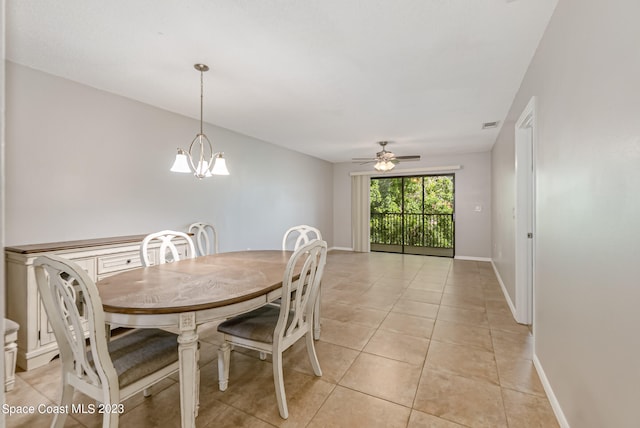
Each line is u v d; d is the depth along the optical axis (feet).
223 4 5.42
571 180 4.86
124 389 4.49
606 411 3.81
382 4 5.43
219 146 13.61
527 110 7.79
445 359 7.33
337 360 7.32
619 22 3.50
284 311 5.51
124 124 9.94
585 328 4.38
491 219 19.39
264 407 5.68
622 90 3.44
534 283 7.04
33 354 7.02
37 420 5.39
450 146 17.87
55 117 8.35
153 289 5.37
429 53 7.12
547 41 6.07
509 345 8.02
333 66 7.76
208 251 12.25
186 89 9.30
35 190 8.01
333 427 5.17
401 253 22.82
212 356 7.59
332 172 24.76
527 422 5.28
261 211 16.33
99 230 9.34
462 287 13.53
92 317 4.11
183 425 4.71
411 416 5.42
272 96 9.83
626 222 3.38
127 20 5.90
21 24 6.02
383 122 12.80
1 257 1.26
